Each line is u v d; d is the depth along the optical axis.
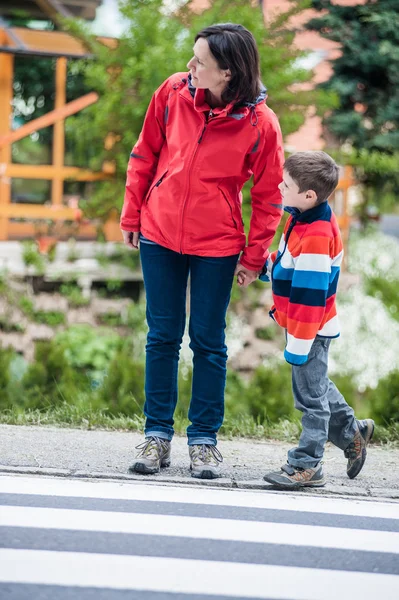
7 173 26.55
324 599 6.98
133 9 24.16
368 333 25.08
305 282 9.33
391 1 29.27
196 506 9.09
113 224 27.11
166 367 10.29
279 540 8.23
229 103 9.49
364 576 7.49
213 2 24.56
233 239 10.01
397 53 28.67
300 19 30.23
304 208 9.46
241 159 9.73
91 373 21.75
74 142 28.02
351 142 30.08
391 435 13.10
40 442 11.34
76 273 23.67
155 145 10.12
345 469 11.06
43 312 23.31
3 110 27.20
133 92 24.19
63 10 27.02
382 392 14.52
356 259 30.69
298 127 24.33
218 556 7.73
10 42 26.38
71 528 8.22
